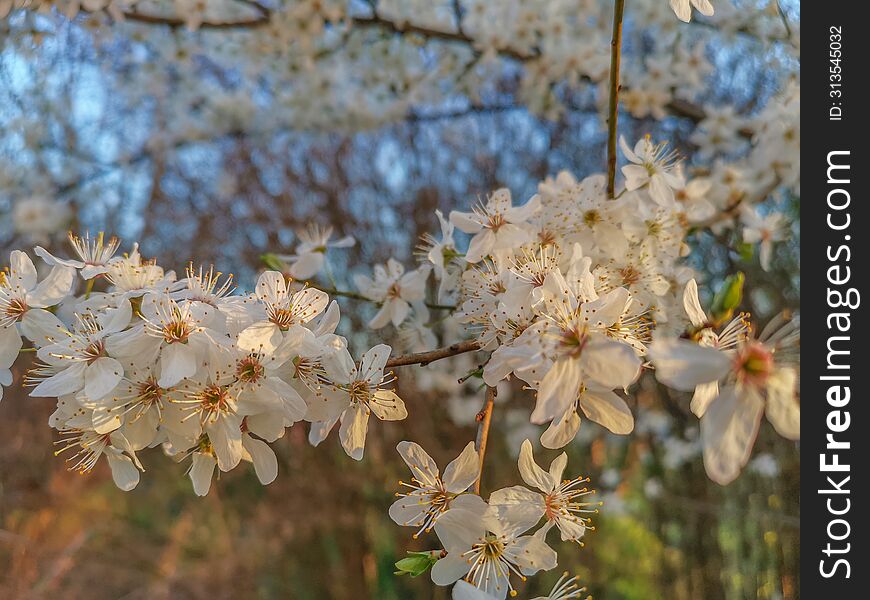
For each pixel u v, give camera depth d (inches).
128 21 167.5
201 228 244.4
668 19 158.6
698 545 203.9
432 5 170.9
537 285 66.4
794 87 129.0
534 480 63.9
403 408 68.0
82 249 75.7
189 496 245.9
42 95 192.9
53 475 232.1
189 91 210.1
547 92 177.0
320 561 229.5
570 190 84.6
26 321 66.6
